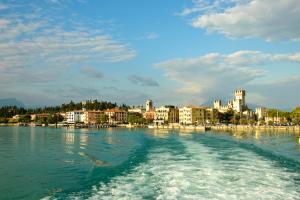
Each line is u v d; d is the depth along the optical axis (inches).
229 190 1341.0
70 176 1854.1
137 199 1238.9
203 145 3526.1
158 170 1819.6
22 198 1396.4
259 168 1866.4
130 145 4133.9
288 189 1363.2
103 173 1829.5
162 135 6471.5
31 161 2508.6
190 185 1427.2
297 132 7726.4
